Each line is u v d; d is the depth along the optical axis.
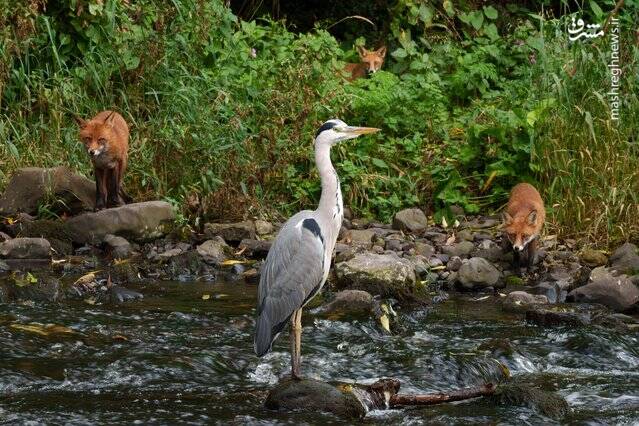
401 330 9.89
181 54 14.66
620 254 11.94
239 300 10.71
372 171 14.16
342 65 14.97
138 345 9.05
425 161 14.29
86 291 10.79
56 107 13.70
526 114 13.80
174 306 10.39
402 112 14.83
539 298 10.81
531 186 12.69
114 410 7.48
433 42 17.39
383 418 7.55
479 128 14.12
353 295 10.52
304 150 13.72
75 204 12.91
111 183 12.98
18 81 13.91
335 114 14.24
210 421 7.31
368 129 7.92
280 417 7.43
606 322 10.09
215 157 13.33
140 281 11.40
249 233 12.74
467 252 12.40
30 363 8.37
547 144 13.48
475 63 16.11
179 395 7.88
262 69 14.47
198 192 13.27
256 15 19.97
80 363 8.45
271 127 13.69
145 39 14.32
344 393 7.65
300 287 7.62
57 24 14.44
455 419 7.56
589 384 8.49
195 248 12.56
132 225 12.32
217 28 15.00
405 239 12.90
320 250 7.68
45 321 9.51
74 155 13.45
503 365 8.74
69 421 7.21
